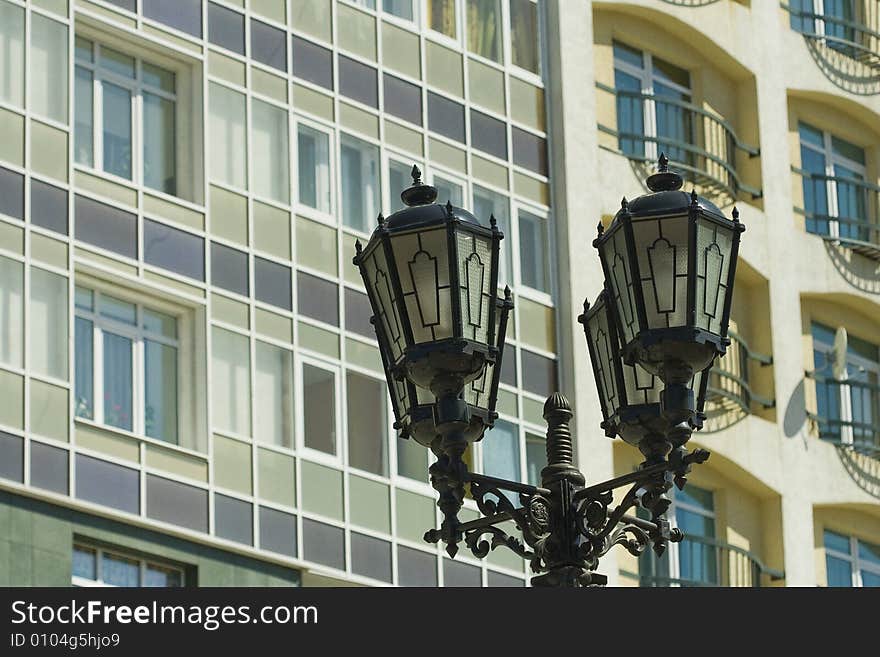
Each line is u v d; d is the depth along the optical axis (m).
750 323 76.12
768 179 77.19
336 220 63.03
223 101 61.78
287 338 61.03
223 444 58.94
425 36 67.00
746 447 73.25
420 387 30.95
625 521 31.16
